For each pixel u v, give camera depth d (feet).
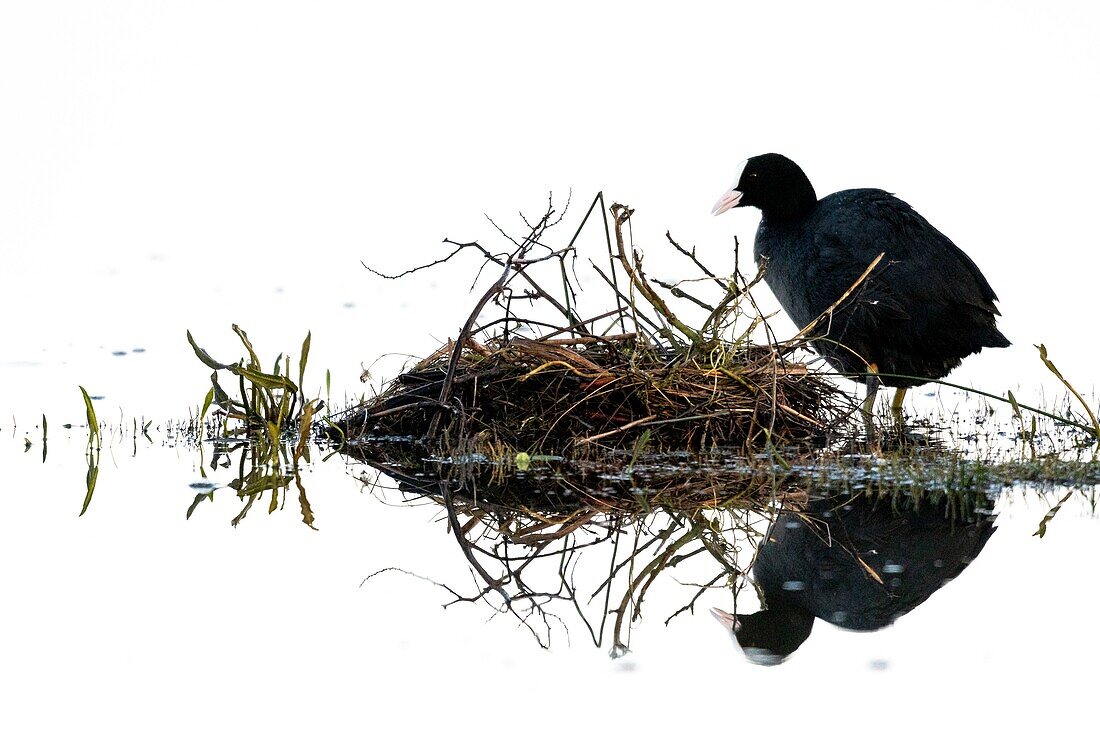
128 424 34.91
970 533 22.66
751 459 29.68
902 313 35.65
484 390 32.73
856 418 34.35
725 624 18.53
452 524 24.36
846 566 21.08
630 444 31.37
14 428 34.37
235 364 33.96
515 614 19.06
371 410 33.71
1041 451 30.22
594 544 22.98
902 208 36.70
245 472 29.09
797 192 38.86
